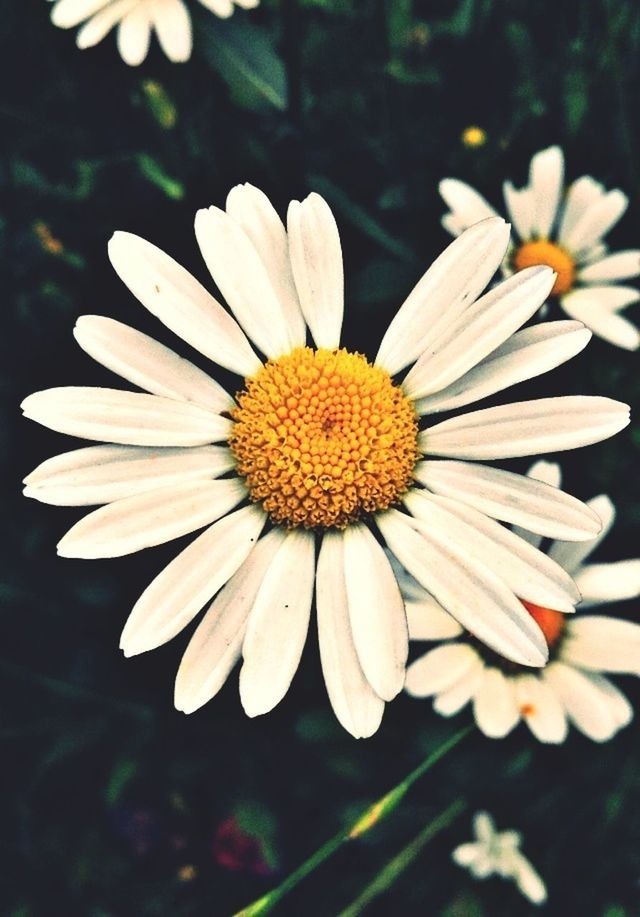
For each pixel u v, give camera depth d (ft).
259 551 0.48
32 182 0.72
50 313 0.69
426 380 0.48
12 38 0.72
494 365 0.47
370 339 0.61
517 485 0.47
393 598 0.47
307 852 0.65
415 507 0.48
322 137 0.71
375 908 0.64
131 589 0.66
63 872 0.67
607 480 0.60
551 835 0.63
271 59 0.63
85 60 0.72
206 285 0.67
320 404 0.48
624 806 0.62
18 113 0.73
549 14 0.71
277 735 0.65
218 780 0.65
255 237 0.49
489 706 0.53
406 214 0.68
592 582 0.54
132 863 0.67
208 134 0.68
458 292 0.48
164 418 0.47
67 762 0.68
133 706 0.66
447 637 0.53
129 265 0.48
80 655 0.67
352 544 0.48
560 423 0.47
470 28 0.72
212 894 0.66
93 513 0.46
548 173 0.62
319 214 0.49
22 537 0.67
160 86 0.66
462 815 0.63
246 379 0.48
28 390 0.68
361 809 0.63
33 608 0.67
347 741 0.61
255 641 0.46
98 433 0.47
